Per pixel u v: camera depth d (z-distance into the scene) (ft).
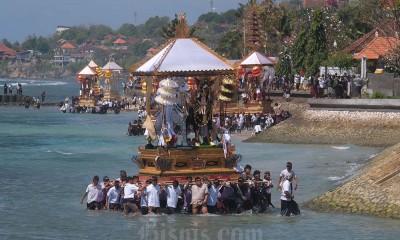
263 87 305.32
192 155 135.23
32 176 185.37
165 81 134.82
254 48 353.92
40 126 354.95
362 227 124.26
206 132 138.72
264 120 294.87
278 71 437.58
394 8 310.86
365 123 240.73
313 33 425.28
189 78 138.82
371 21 345.10
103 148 252.21
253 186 136.46
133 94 487.61
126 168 198.90
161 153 134.21
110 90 478.59
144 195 134.72
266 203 137.59
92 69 479.41
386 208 131.64
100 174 187.52
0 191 163.53
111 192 139.64
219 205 135.13
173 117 135.33
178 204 135.54
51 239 120.26
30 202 150.41
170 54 140.46
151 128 136.46
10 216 136.87
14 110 489.67
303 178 174.19
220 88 139.95
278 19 513.86
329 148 232.32
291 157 212.43
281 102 336.49
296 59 434.71
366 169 166.40
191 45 142.51
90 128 339.77
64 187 168.55
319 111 249.75
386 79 272.51
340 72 355.77
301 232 122.01
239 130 288.30
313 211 136.87
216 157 136.36
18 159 221.25
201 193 134.00
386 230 122.11
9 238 121.08
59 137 296.10
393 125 236.43
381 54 312.29
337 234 120.37
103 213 137.59
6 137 297.74
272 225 126.62
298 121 251.60
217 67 139.54
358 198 135.74
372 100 241.35
